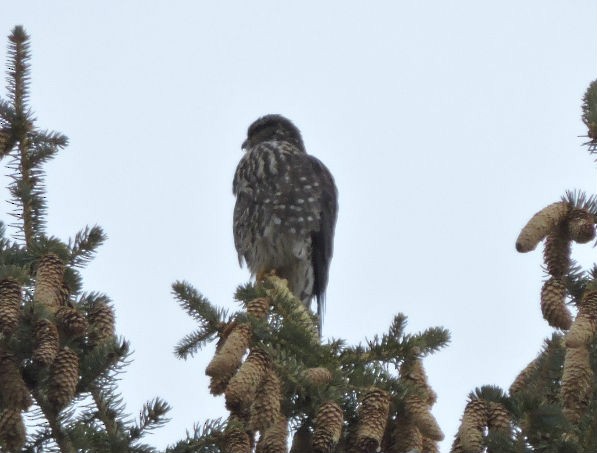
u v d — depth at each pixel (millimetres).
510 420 8383
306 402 9125
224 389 9875
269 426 8508
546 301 8500
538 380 9539
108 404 9703
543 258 8711
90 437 9328
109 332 9656
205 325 11094
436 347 10461
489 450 8211
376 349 10359
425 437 9758
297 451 9156
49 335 8477
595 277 8883
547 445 8250
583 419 8359
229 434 9203
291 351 10156
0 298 8531
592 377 8656
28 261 9750
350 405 9281
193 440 9242
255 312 10719
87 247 10680
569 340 8016
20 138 11703
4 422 8414
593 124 9492
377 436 8656
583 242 8523
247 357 8766
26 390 8477
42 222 11648
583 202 8641
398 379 9375
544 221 8477
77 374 8578
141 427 9445
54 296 9211
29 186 11523
